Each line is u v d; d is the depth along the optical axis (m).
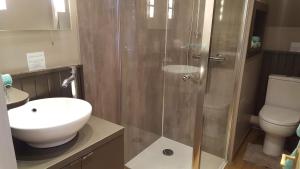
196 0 1.91
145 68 2.09
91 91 1.62
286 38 2.58
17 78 1.19
